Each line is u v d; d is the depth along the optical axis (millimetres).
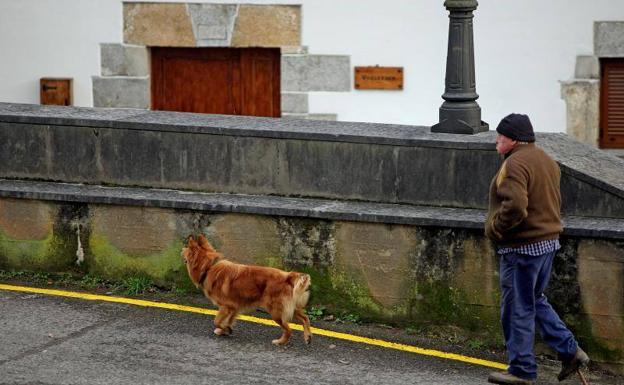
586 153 12156
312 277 12062
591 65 16609
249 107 17750
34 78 17453
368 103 17062
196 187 12797
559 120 16797
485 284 11477
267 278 11141
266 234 12148
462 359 11211
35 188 12953
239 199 12398
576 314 11164
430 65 16828
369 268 11844
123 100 17516
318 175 12344
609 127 17062
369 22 16859
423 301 11719
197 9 17250
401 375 10695
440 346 11516
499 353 11430
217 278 11297
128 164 12984
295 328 11828
